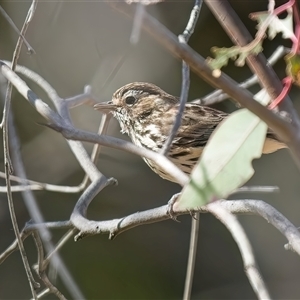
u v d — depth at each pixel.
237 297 14.25
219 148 4.83
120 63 11.25
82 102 9.63
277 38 14.05
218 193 4.71
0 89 9.05
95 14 12.52
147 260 14.46
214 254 14.59
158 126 9.66
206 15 14.26
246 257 5.19
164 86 14.42
